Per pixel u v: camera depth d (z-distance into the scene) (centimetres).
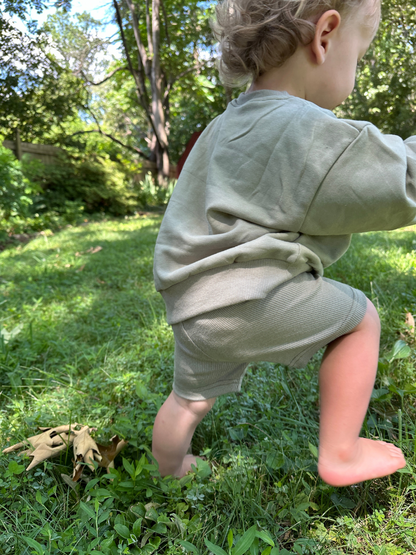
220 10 126
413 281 300
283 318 112
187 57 1595
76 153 1303
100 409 179
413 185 104
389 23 707
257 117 116
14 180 852
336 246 121
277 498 127
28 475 140
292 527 118
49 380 217
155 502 127
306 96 123
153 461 132
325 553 113
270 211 110
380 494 133
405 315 238
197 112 2130
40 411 178
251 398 181
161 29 1532
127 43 1614
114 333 275
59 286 405
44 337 269
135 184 1533
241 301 110
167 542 120
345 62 119
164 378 211
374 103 1295
